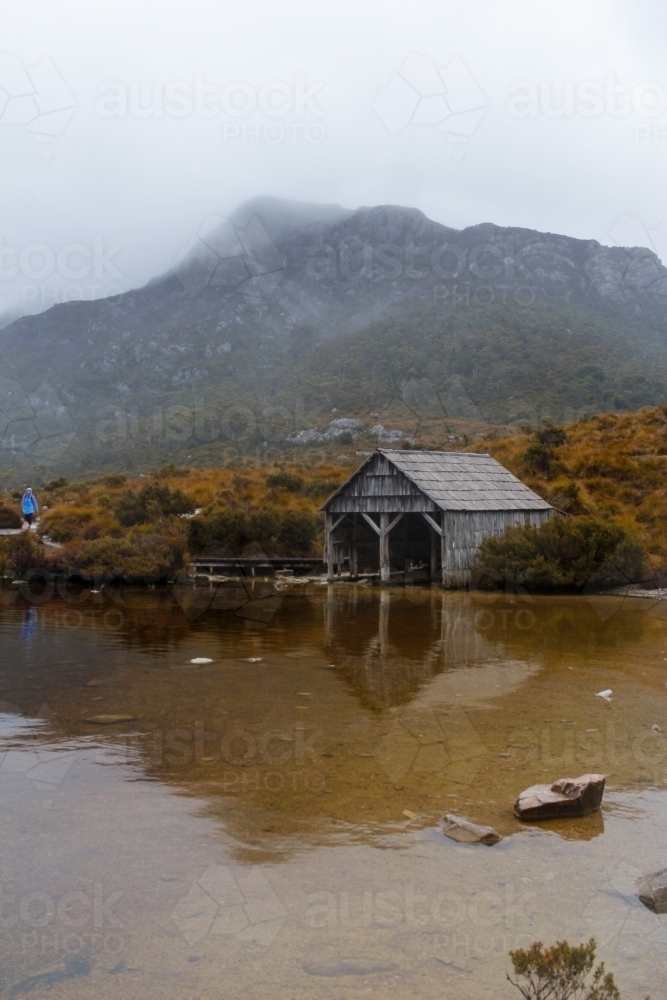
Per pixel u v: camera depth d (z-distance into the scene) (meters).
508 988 3.95
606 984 3.95
